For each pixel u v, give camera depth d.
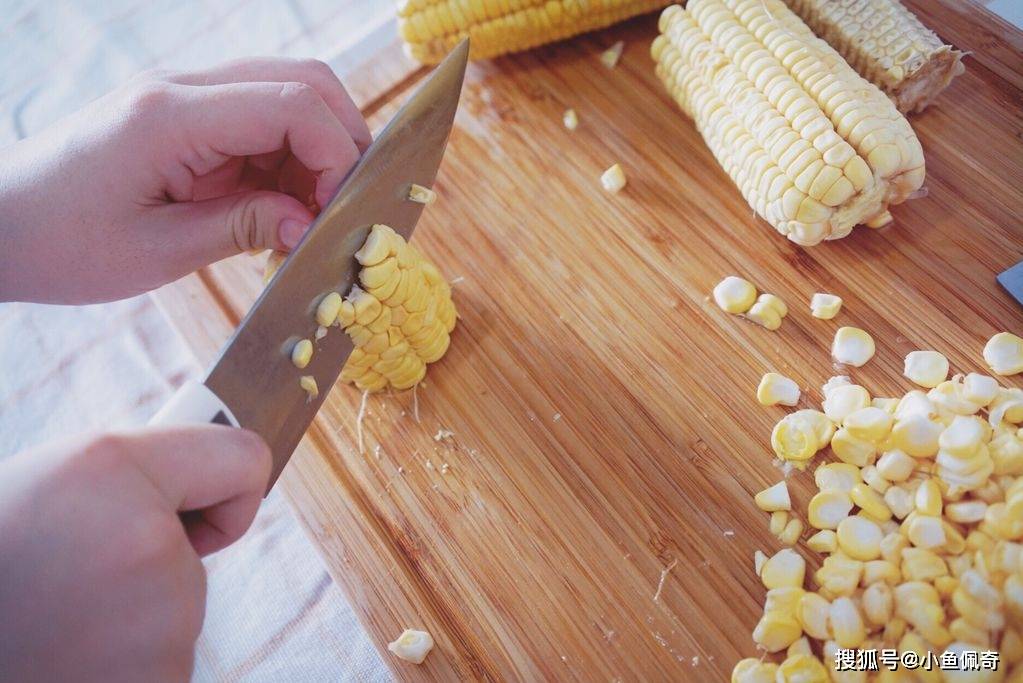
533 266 0.32
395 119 0.25
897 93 0.31
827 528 0.27
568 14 0.33
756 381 0.29
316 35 0.41
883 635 0.25
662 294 0.31
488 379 0.30
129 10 0.42
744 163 0.29
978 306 0.29
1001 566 0.24
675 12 0.32
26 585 0.18
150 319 0.36
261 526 0.32
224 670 0.30
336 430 0.30
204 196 0.29
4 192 0.26
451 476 0.29
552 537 0.28
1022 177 0.30
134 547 0.19
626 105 0.34
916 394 0.27
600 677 0.26
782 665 0.25
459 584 0.28
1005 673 0.23
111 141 0.25
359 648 0.30
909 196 0.30
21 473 0.19
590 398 0.30
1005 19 0.33
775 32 0.30
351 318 0.26
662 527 0.28
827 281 0.30
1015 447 0.25
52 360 0.36
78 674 0.19
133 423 0.35
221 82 0.27
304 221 0.27
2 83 0.42
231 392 0.22
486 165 0.34
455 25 0.33
